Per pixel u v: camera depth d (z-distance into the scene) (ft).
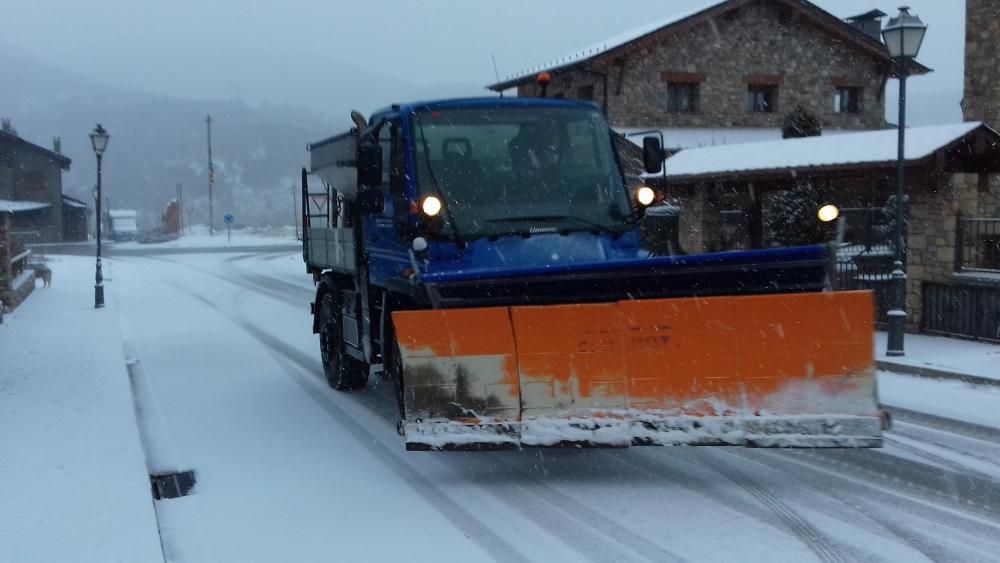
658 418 19.72
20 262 75.20
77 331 50.37
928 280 44.09
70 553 16.42
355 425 27.73
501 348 20.08
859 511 18.98
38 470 21.70
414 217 23.29
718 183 60.54
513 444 19.93
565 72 99.66
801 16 102.06
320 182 35.24
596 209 24.29
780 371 19.52
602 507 19.53
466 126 24.30
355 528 18.51
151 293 79.10
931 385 33.58
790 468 22.34
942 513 18.81
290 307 66.08
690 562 16.31
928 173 43.86
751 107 103.50
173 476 22.56
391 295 25.29
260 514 19.52
